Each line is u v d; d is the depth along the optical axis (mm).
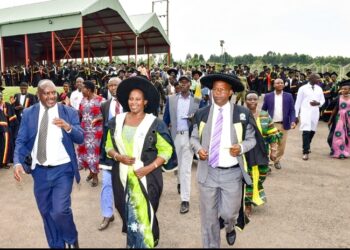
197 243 4289
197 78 12648
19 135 3639
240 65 22969
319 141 11258
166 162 3457
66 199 3570
